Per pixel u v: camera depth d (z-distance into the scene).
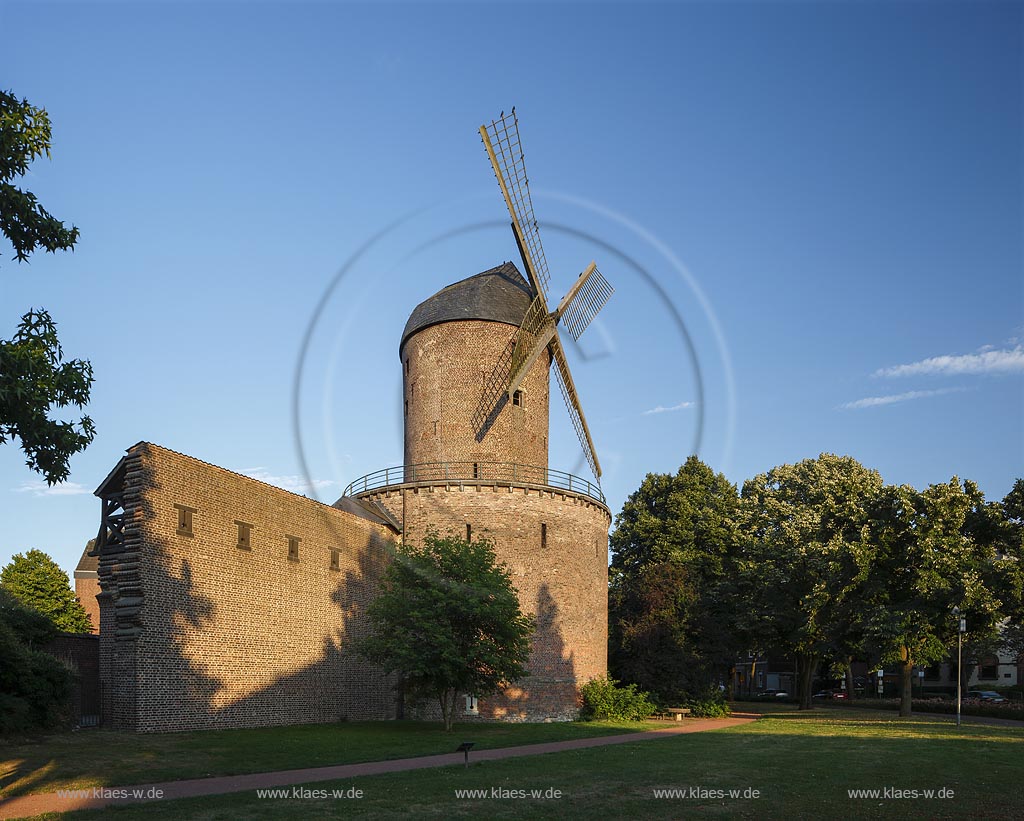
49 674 24.94
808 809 15.32
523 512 40.44
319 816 14.05
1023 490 38.06
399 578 33.12
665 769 20.36
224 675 29.28
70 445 15.16
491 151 38.44
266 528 32.16
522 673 32.97
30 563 60.44
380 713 38.06
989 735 30.91
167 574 27.28
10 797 15.95
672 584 50.88
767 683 95.94
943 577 37.31
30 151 15.16
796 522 50.91
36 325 15.28
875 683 82.19
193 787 17.28
